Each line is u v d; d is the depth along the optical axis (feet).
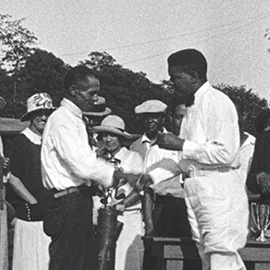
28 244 23.11
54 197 19.48
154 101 26.43
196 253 19.72
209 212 18.45
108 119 26.17
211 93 18.63
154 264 24.52
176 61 18.83
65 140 19.08
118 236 23.63
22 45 193.47
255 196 23.54
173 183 23.81
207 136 18.48
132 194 24.08
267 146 22.94
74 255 19.38
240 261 18.56
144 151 26.25
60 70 196.85
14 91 191.31
